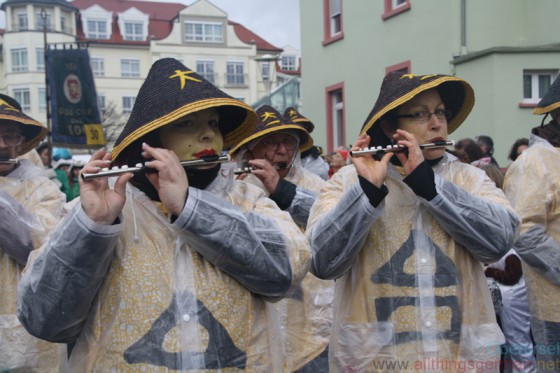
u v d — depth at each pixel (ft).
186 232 6.58
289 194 12.59
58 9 155.74
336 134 48.80
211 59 155.12
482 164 15.84
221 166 7.48
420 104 9.07
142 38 161.38
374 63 42.93
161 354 6.58
